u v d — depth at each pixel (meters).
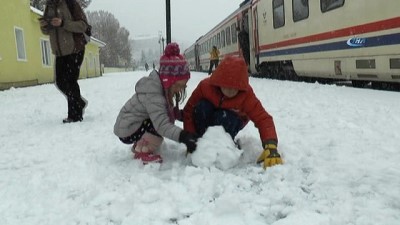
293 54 12.00
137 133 3.27
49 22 5.32
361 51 8.38
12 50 16.33
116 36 88.31
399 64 7.34
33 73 18.88
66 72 5.50
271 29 13.90
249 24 16.91
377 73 8.03
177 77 3.12
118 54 89.19
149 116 3.13
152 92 3.10
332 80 12.16
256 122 3.24
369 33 8.05
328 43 9.76
